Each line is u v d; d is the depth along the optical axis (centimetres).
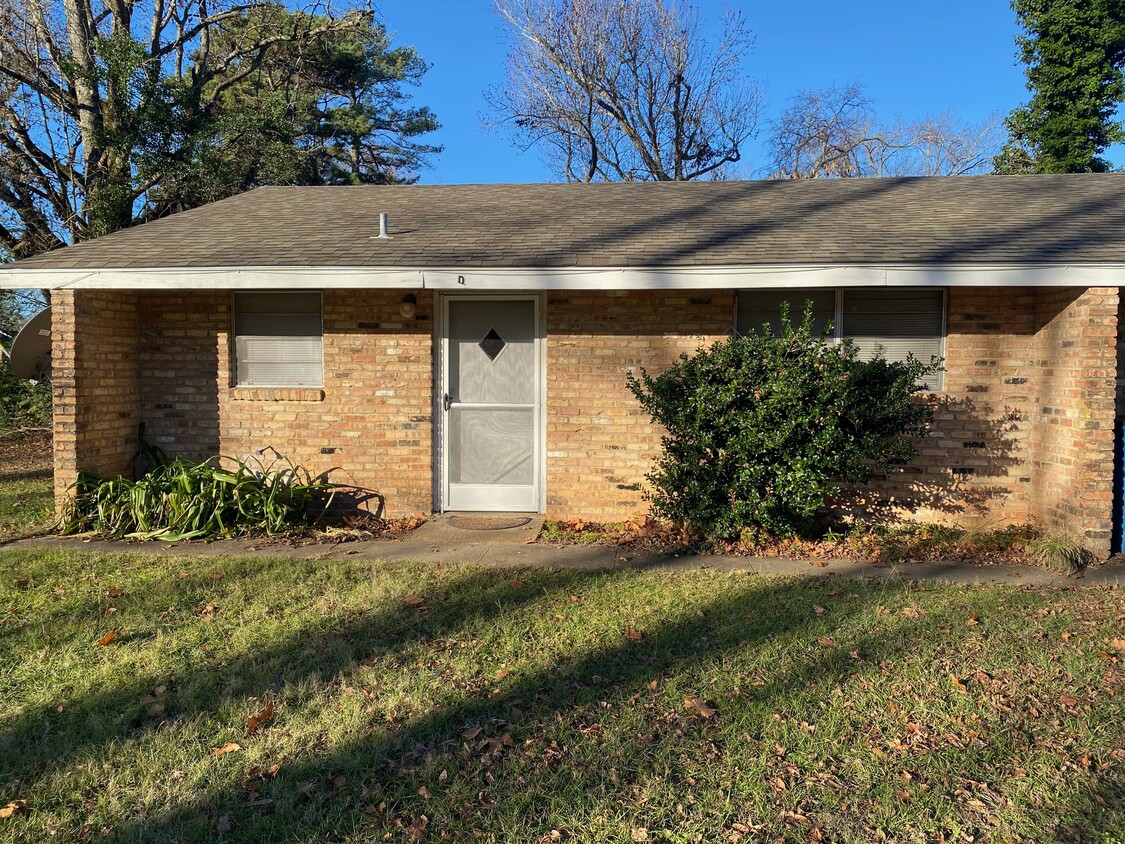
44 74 1549
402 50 2919
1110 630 463
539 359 791
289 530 727
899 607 507
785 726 347
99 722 355
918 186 947
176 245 753
